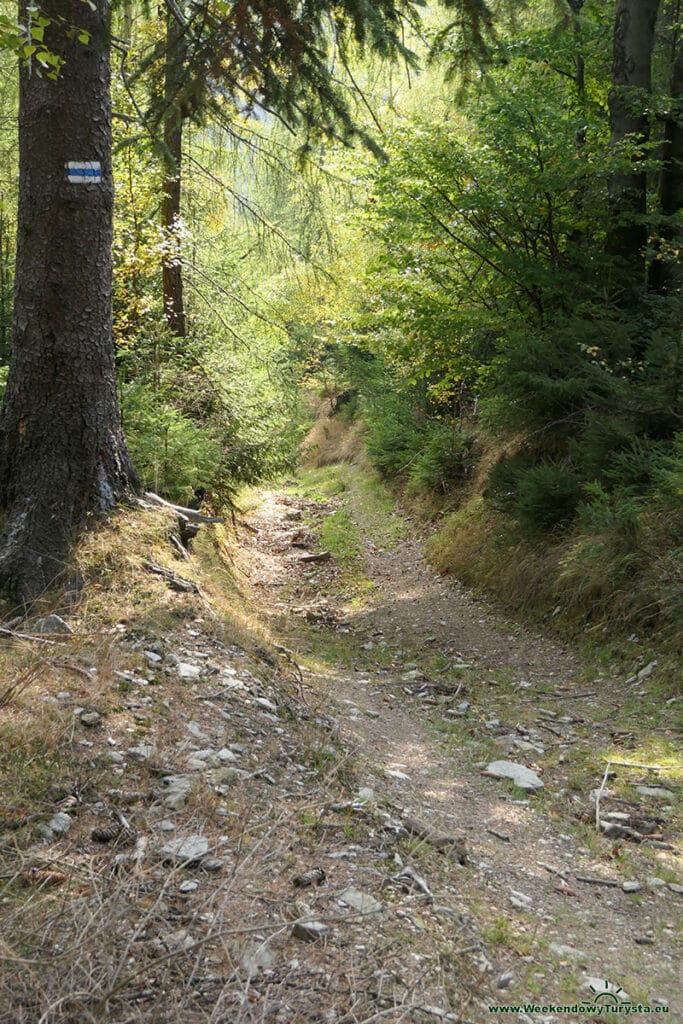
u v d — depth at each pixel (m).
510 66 13.03
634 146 12.28
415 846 4.27
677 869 4.62
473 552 12.12
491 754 6.18
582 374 11.27
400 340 14.84
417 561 13.70
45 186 6.82
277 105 7.64
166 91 7.38
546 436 12.26
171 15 7.93
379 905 3.52
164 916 3.20
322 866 3.80
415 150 12.80
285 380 14.55
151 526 7.39
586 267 12.60
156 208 12.76
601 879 4.48
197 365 12.67
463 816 5.05
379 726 6.56
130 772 4.21
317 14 6.67
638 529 8.83
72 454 7.08
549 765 6.09
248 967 2.99
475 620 10.33
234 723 5.13
